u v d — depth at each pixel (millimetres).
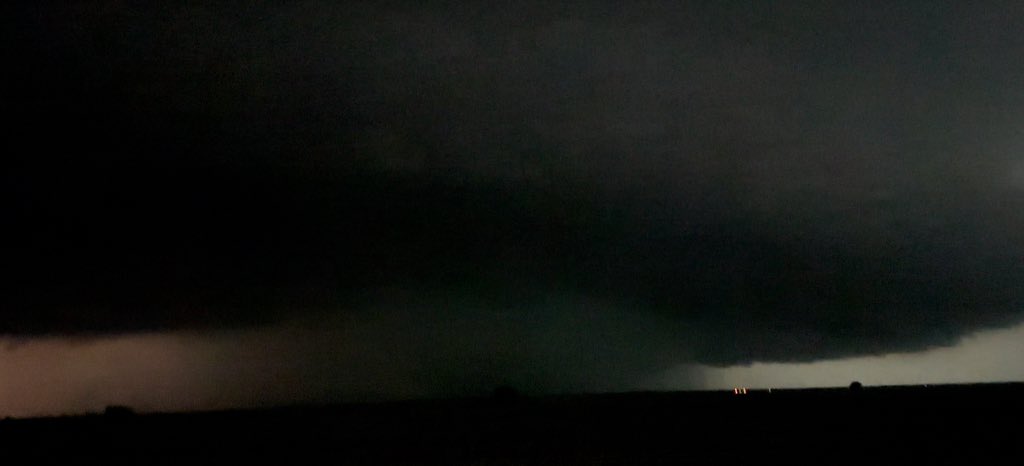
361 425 54188
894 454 29094
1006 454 28672
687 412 57406
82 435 49875
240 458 34438
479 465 29703
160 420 69250
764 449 31188
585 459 30125
